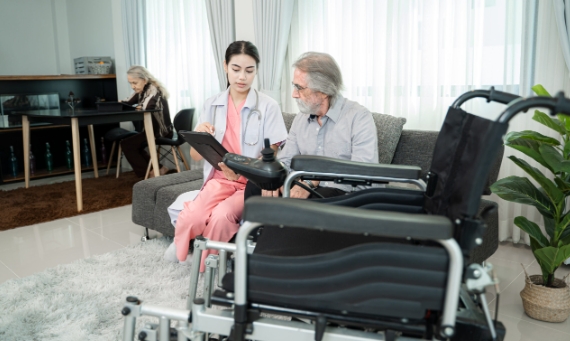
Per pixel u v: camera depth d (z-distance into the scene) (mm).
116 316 1799
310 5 3045
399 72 2660
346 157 1923
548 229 1812
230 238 2057
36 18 5336
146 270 2232
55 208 3385
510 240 2605
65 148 4973
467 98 1169
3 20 5078
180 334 1021
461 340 945
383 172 1342
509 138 1631
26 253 2555
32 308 1859
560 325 1761
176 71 4262
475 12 2361
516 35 2281
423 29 2506
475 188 882
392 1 2621
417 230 832
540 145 1584
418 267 881
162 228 2473
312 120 2004
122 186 4102
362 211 864
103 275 2178
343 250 932
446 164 1159
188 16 4020
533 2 2188
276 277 951
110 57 4945
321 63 1804
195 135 1696
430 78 2539
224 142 2197
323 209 861
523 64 2238
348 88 2941
